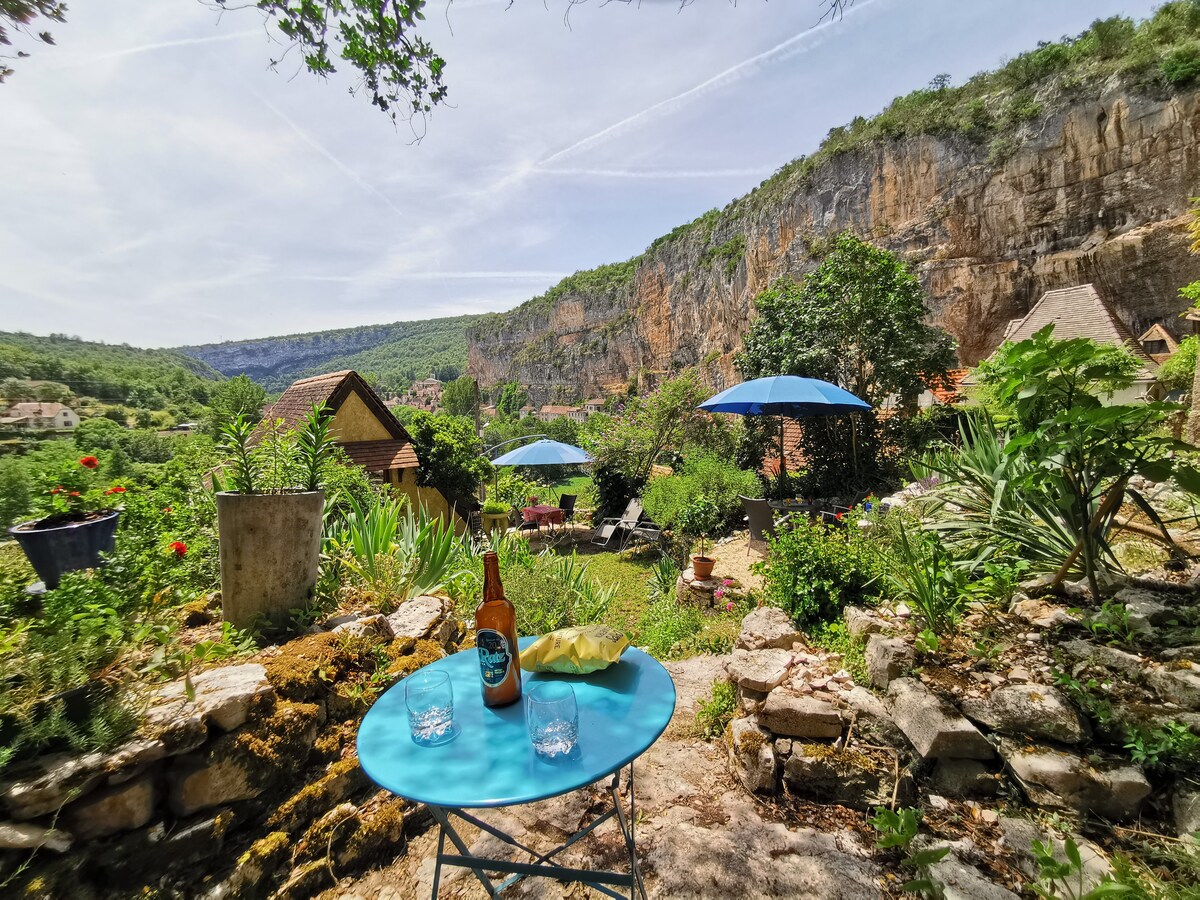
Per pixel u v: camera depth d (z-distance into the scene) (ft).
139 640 6.05
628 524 35.94
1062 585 7.24
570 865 5.58
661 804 6.45
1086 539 6.58
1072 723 5.36
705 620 15.38
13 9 6.27
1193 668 5.31
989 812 5.41
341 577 10.22
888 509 13.08
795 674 7.34
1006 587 7.61
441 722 4.05
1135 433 6.16
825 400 19.40
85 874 4.41
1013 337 53.11
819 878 5.09
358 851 5.87
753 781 6.37
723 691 8.29
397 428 40.52
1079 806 5.09
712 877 5.20
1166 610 6.11
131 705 5.07
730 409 27.14
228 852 5.24
